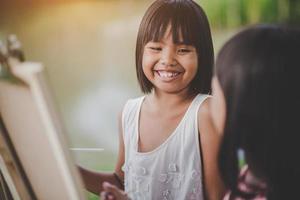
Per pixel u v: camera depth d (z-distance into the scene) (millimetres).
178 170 1237
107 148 1284
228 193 1204
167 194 1269
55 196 1221
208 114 1157
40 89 980
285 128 1094
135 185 1290
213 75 1119
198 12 1104
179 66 1148
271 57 1051
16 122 1079
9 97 1030
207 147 1186
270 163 1136
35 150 1124
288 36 1041
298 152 1108
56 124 1045
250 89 1082
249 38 1060
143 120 1230
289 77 1055
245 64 1070
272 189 1159
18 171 1209
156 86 1188
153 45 1148
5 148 1176
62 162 1105
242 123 1119
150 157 1248
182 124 1195
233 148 1156
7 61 977
